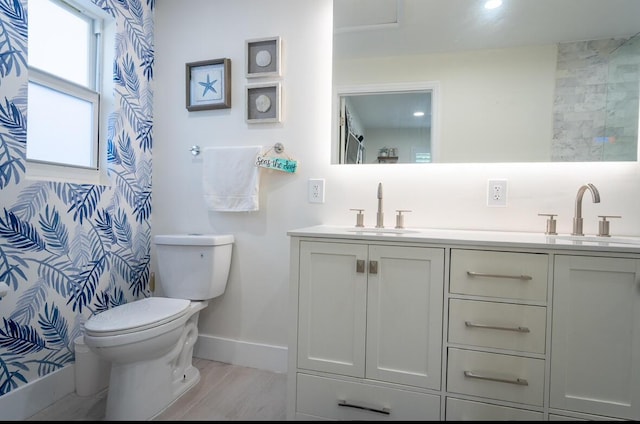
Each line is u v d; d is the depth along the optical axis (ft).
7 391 4.54
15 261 4.60
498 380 3.77
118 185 6.24
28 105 4.98
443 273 3.95
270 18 6.24
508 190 5.21
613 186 4.84
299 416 4.42
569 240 4.22
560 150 5.00
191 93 6.68
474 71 5.28
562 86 4.99
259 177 6.17
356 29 5.75
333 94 5.90
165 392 4.96
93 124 6.02
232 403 5.12
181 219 6.85
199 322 6.68
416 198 5.58
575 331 3.61
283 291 6.22
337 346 4.30
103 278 5.98
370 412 4.16
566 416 3.62
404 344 4.07
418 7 5.49
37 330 4.89
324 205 6.00
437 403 3.96
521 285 3.75
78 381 5.36
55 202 5.12
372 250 4.16
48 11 5.31
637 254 3.43
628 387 3.48
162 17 6.94
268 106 6.21
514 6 5.14
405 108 5.59
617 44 4.81
